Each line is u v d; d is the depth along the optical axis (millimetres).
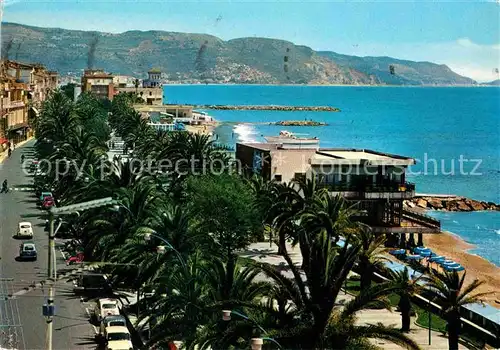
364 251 71500
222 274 47719
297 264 85438
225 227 85875
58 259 81750
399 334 38906
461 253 114438
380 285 40719
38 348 53625
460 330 64000
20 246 85625
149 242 61469
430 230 103500
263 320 41375
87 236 77375
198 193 88250
